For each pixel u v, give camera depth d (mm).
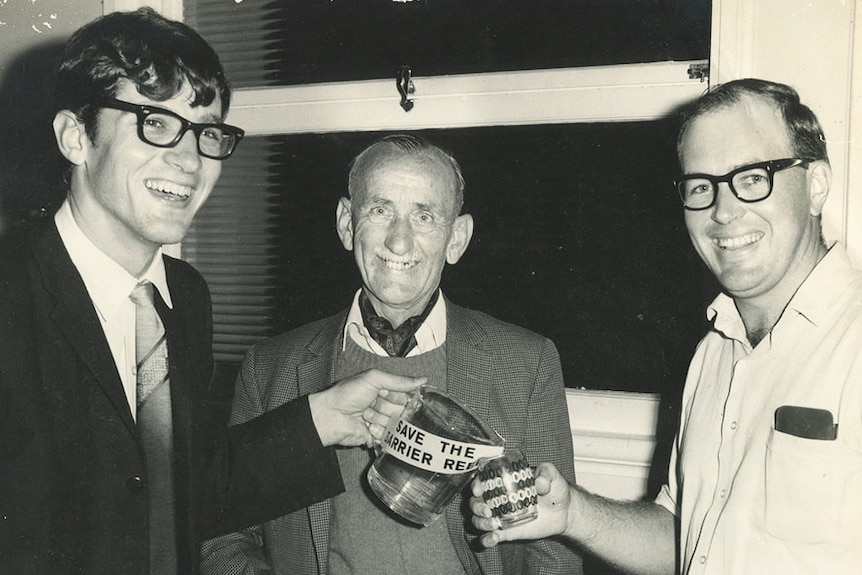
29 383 875
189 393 1018
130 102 896
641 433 1378
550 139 1440
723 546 917
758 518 901
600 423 1407
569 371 1472
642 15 1361
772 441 901
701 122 903
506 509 901
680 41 1345
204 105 938
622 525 1034
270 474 1035
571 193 1440
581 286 1452
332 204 1591
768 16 1201
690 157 909
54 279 919
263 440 1043
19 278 916
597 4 1385
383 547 1067
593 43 1396
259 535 1180
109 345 953
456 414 929
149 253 994
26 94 1561
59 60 927
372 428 1027
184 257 1686
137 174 897
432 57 1492
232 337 1656
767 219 869
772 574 882
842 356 876
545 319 1475
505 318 1492
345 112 1527
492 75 1437
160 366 995
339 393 1030
